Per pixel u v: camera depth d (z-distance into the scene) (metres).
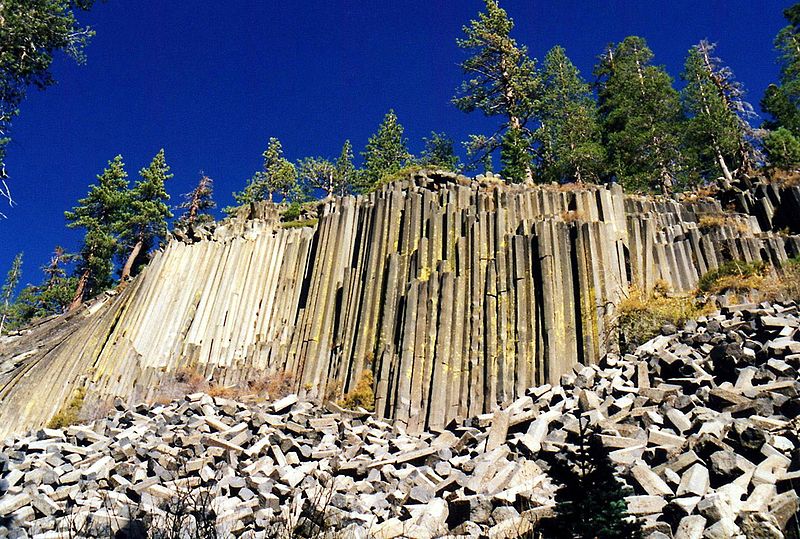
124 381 21.25
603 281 17.28
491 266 18.39
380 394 16.88
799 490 7.02
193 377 20.89
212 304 23.47
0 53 17.88
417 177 26.11
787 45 40.28
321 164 54.16
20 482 11.68
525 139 38.03
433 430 15.23
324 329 20.23
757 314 14.09
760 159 33.78
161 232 47.75
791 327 12.66
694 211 22.77
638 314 16.27
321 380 19.02
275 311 22.48
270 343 21.45
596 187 20.83
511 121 39.34
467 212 20.67
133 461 12.80
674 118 38.84
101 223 47.50
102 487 11.60
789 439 8.48
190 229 26.55
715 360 12.37
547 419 12.07
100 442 14.84
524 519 7.76
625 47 45.31
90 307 32.31
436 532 8.32
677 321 15.71
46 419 20.70
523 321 16.84
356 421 15.77
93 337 23.41
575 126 38.66
